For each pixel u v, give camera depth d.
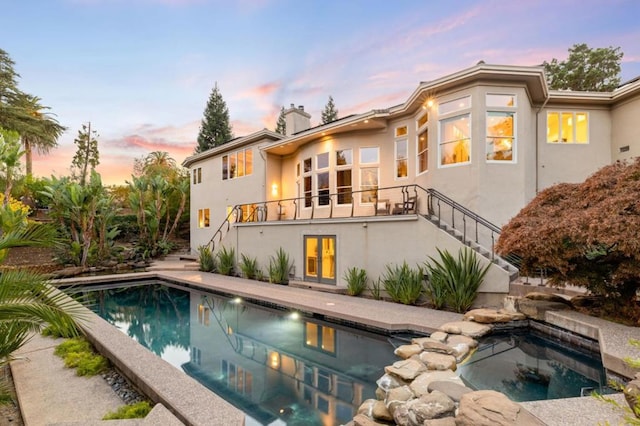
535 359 4.92
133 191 20.23
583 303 5.73
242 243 13.35
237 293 9.77
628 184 4.73
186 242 22.36
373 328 6.46
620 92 9.66
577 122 10.30
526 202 8.95
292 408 3.99
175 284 12.51
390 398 3.35
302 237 11.13
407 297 7.79
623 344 4.10
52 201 15.05
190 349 6.23
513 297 6.40
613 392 3.76
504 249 5.66
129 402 3.80
